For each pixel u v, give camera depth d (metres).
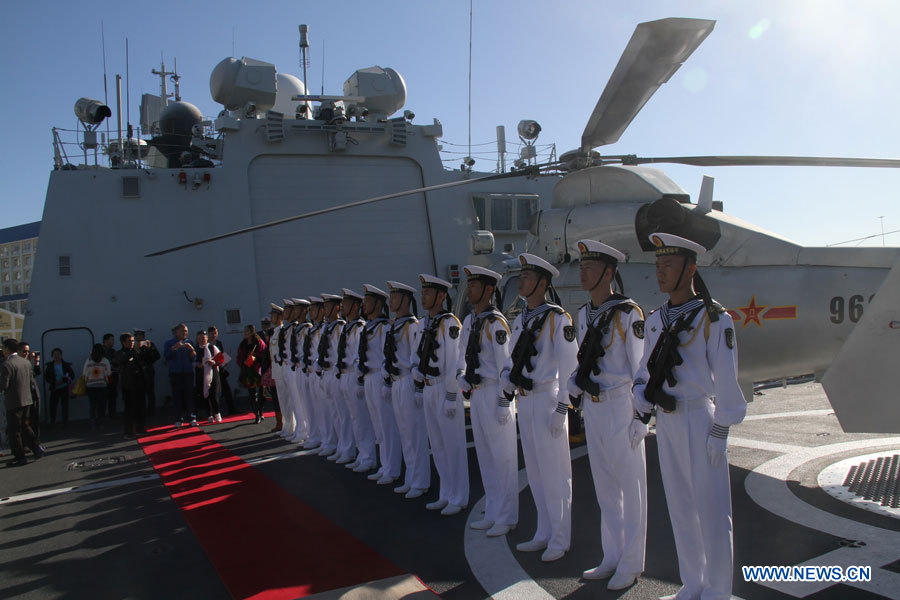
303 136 12.47
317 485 6.12
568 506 4.06
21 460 7.61
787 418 8.19
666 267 3.27
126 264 11.38
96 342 11.09
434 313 5.43
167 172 11.69
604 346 3.67
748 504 4.73
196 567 4.14
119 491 6.21
